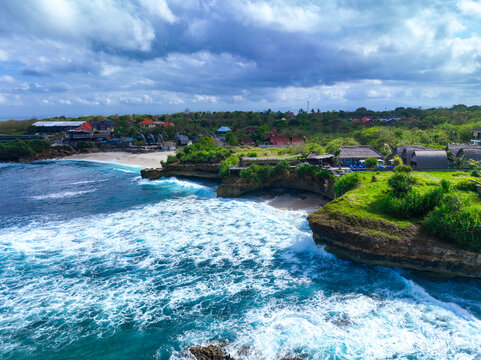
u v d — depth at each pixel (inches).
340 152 2321.6
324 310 892.0
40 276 1134.4
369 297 946.1
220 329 828.6
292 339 778.8
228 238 1430.9
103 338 814.5
